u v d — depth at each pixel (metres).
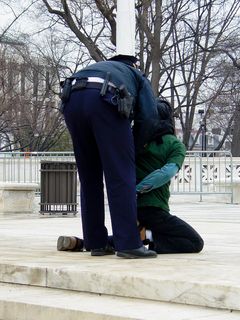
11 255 6.12
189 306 4.40
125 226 5.73
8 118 33.59
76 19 30.98
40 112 35.91
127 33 14.55
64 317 4.43
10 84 32.94
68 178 14.45
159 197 6.22
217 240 8.02
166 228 6.21
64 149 43.78
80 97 5.65
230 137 50.97
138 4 29.78
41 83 36.38
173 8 32.03
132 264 5.39
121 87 5.56
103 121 5.59
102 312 4.29
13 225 11.17
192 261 5.63
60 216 14.27
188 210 16.70
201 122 38.78
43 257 5.94
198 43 32.59
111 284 4.79
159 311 4.29
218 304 4.27
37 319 4.57
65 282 5.05
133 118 5.81
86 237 6.03
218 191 21.16
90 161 5.93
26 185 15.31
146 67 31.86
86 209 6.00
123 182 5.66
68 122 5.80
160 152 6.14
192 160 21.55
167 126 6.23
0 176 21.06
